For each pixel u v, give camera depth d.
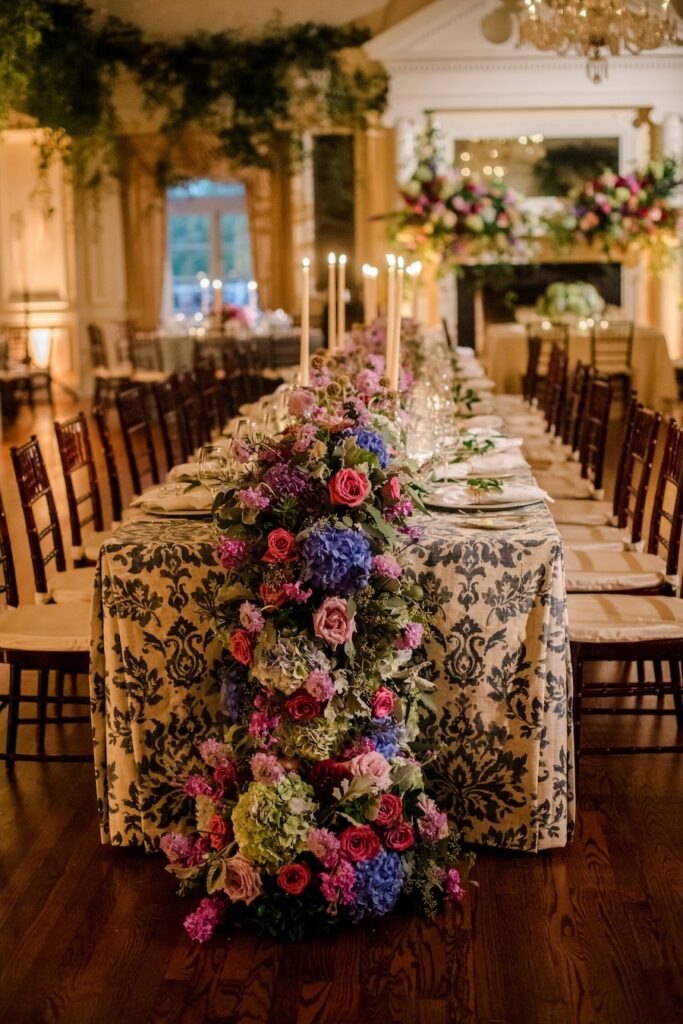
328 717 2.40
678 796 3.03
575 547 3.68
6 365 10.70
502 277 10.84
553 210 10.84
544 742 2.66
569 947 2.38
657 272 10.30
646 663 4.02
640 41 7.59
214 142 11.30
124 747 2.71
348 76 10.76
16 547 5.73
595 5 7.40
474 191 10.04
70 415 10.77
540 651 2.62
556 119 10.77
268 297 11.65
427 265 10.68
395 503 2.48
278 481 2.41
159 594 2.64
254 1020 2.18
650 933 2.42
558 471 5.04
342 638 2.36
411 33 10.50
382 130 11.05
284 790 2.39
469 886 2.60
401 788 2.52
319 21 10.72
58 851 2.80
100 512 4.06
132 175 11.59
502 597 2.62
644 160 10.76
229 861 2.42
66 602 3.23
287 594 2.35
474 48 10.51
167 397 5.14
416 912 2.51
